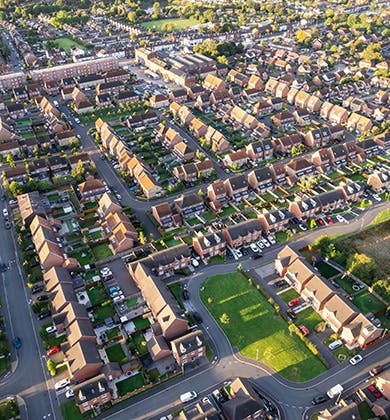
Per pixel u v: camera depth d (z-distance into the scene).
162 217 164.12
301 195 179.38
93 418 102.94
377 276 137.88
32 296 135.62
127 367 113.50
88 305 133.25
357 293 134.62
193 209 171.38
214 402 105.00
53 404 106.12
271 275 142.25
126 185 190.00
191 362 115.19
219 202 173.62
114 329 125.25
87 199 180.00
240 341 120.50
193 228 163.75
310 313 128.25
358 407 103.62
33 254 149.88
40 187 188.00
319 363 114.06
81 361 109.06
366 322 116.81
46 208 173.62
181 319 119.25
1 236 161.12
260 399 102.00
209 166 195.25
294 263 137.00
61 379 111.50
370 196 178.50
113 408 105.12
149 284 131.00
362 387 108.12
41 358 117.19
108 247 156.12
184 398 105.44
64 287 130.88
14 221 168.38
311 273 131.88
